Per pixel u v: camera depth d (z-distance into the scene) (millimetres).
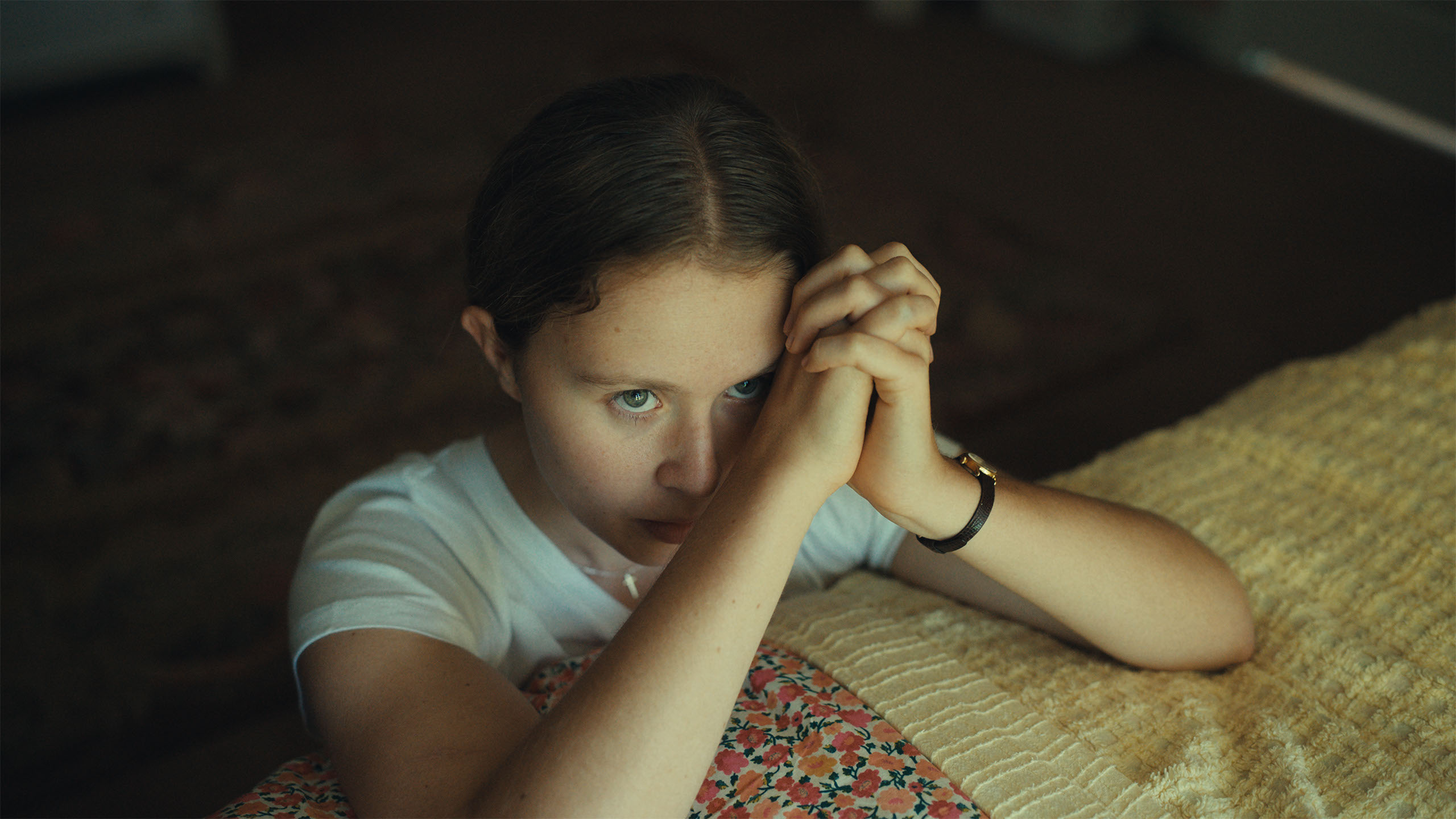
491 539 812
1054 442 2078
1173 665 783
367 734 659
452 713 660
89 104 3533
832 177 2988
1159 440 1025
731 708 602
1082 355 2316
